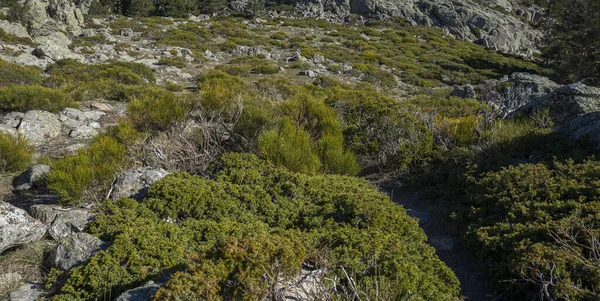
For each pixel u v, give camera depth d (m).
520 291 4.04
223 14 52.25
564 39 37.09
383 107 8.34
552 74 38.03
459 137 8.23
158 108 7.39
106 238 4.18
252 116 7.62
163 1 51.47
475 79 30.53
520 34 53.16
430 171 7.33
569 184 5.43
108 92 13.99
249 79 21.72
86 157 5.91
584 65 35.88
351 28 45.72
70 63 21.45
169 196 4.83
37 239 4.50
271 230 4.40
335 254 3.77
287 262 3.26
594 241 4.01
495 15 55.78
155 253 3.79
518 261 4.03
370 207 4.77
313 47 34.28
